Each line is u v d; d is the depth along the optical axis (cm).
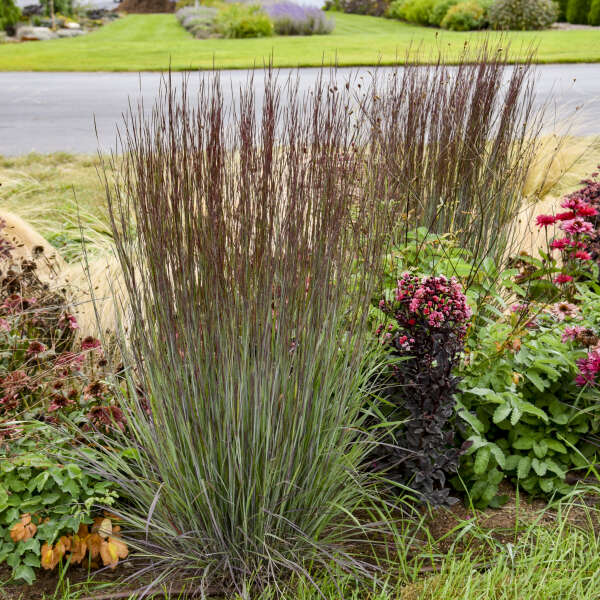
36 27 3797
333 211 233
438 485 304
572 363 303
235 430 224
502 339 311
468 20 2609
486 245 382
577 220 363
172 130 221
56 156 918
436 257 338
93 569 256
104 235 528
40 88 1573
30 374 312
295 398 229
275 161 225
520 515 287
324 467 248
